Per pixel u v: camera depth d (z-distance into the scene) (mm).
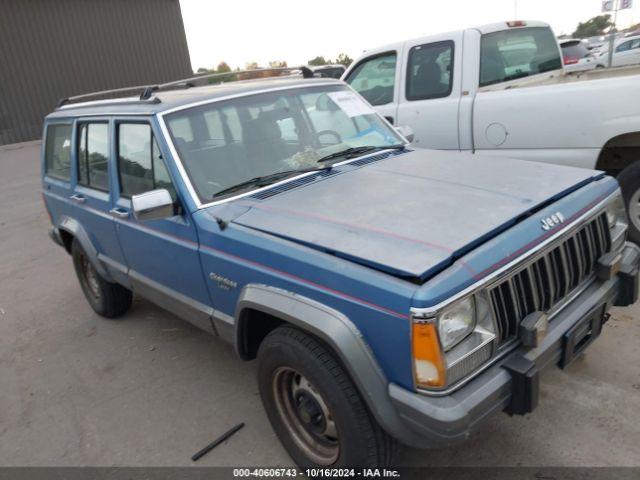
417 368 1980
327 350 2336
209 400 3553
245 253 2611
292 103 3639
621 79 4152
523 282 2244
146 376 3961
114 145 3693
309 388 2541
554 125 4531
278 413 2775
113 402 3691
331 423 2510
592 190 2740
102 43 20406
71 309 5414
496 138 4961
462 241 2148
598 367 3256
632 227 4465
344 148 3604
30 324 5188
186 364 4047
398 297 1974
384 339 2053
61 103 5008
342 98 3947
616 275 2811
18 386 4086
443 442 1981
